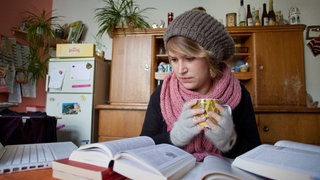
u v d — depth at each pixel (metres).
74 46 1.90
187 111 0.51
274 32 1.88
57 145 0.67
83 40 2.45
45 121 1.32
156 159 0.36
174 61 0.59
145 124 0.73
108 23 2.02
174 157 0.39
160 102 0.72
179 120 0.54
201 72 0.59
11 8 2.10
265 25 1.88
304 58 2.01
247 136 0.68
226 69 0.72
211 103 0.48
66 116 1.84
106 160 0.37
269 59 1.87
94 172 0.34
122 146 0.42
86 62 1.87
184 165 0.38
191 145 0.58
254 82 1.87
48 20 2.31
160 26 2.18
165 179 0.30
